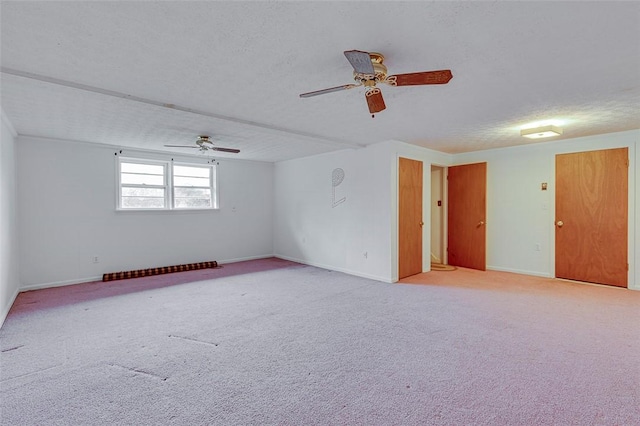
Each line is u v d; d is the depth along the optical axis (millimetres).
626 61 2217
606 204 4609
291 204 7008
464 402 1975
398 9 1623
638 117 3646
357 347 2736
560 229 5035
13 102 3043
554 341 2805
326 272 5785
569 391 2074
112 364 2469
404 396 2043
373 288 4641
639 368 2348
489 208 5832
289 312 3637
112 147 5289
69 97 2902
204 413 1888
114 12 1628
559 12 1649
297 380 2236
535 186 5273
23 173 4531
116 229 5371
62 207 4863
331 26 1780
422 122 3836
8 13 1620
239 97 2939
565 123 3934
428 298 4125
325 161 6137
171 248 5992
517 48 2037
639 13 1646
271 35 1872
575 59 2188
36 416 1864
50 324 3285
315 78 2518
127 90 2754
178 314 3584
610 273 4590
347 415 1866
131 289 4637
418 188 5516
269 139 4820
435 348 2701
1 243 3346
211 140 4848
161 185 5930
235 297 4234
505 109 3320
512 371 2326
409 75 2027
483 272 5633
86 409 1929
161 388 2145
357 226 5516
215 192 6582
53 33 1828
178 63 2238
